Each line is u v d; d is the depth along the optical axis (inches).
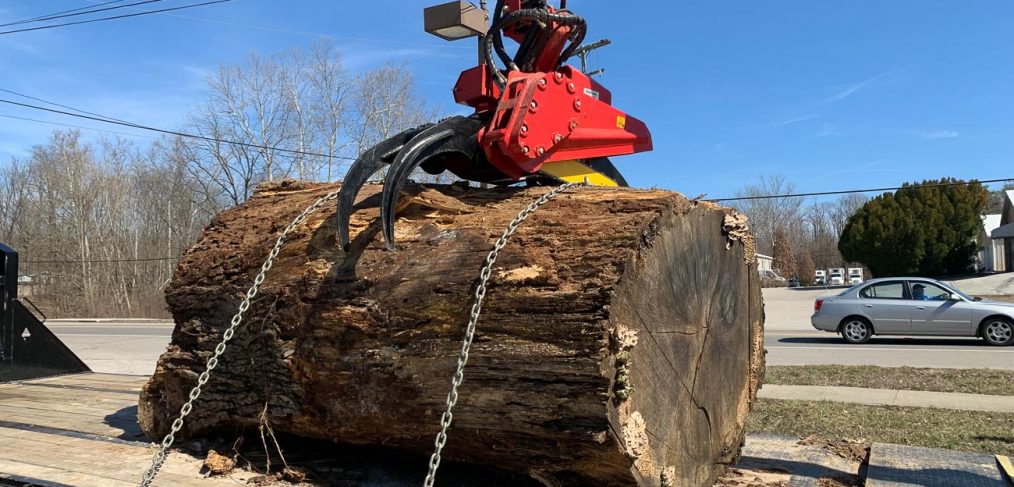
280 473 125.0
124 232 1459.2
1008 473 137.9
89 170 1446.9
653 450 102.7
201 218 1412.4
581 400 92.1
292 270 125.7
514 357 96.4
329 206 134.5
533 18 133.7
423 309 106.9
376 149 121.3
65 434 156.9
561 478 106.7
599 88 150.3
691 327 116.8
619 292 94.3
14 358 251.9
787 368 357.4
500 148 123.8
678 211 111.5
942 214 1190.3
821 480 137.7
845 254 1277.1
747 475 140.4
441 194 126.6
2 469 127.9
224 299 134.3
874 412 242.1
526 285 99.2
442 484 119.7
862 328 504.1
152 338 652.7
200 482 120.4
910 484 131.8
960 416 234.4
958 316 477.4
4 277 253.0
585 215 108.1
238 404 130.7
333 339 115.3
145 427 147.9
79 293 1416.1
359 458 133.5
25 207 1533.0
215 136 1191.6
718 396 128.1
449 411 90.7
